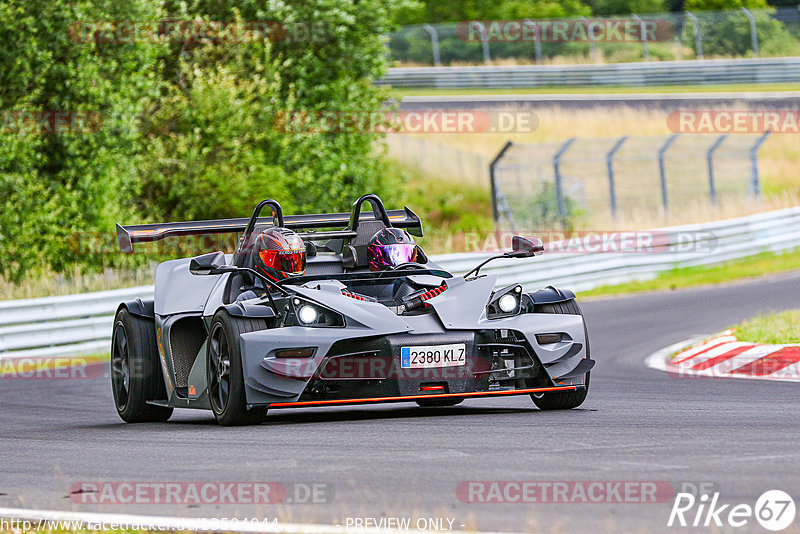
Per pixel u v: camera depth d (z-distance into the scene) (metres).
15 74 74.19
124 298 57.53
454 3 196.38
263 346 28.42
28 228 73.31
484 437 25.08
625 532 16.08
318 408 35.81
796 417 27.45
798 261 84.25
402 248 33.06
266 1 96.69
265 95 92.31
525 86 165.00
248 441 26.17
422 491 19.06
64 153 78.56
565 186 123.25
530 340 29.50
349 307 29.33
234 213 87.69
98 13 79.75
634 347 49.91
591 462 21.12
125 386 34.38
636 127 139.25
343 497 18.88
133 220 81.75
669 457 21.48
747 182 122.06
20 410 37.72
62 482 21.72
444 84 166.75
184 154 86.44
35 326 53.00
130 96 82.69
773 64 157.75
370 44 102.06
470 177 130.00
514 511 17.45
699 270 81.94
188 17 92.38
